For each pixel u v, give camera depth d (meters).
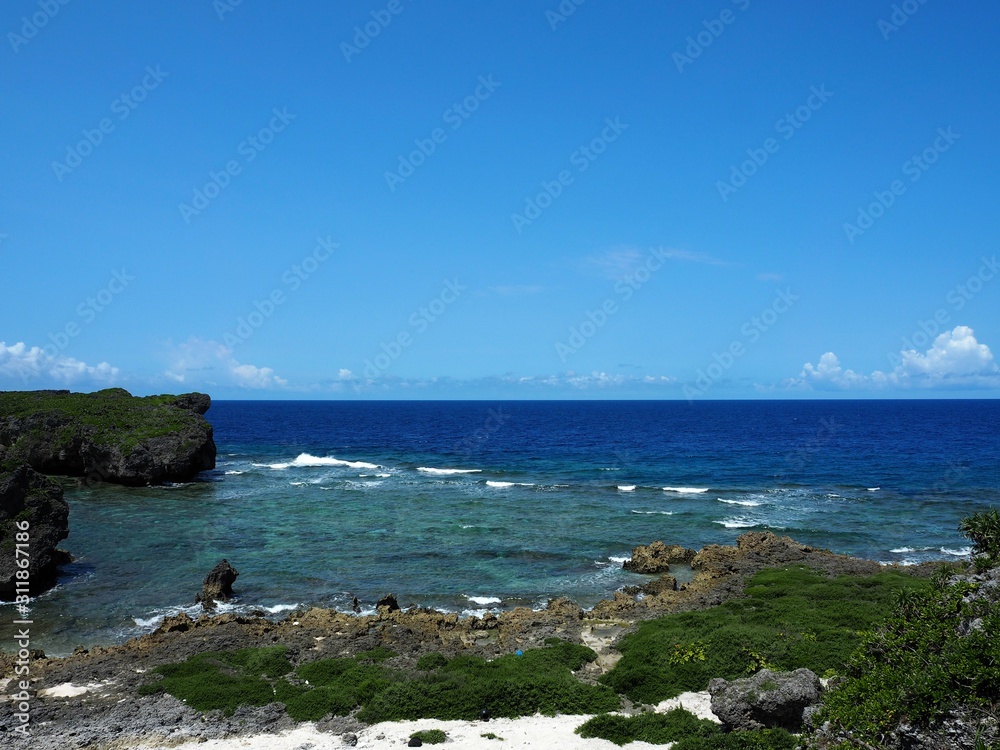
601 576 38.88
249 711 21.77
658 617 30.22
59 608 33.28
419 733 20.00
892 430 152.88
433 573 39.16
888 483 72.50
